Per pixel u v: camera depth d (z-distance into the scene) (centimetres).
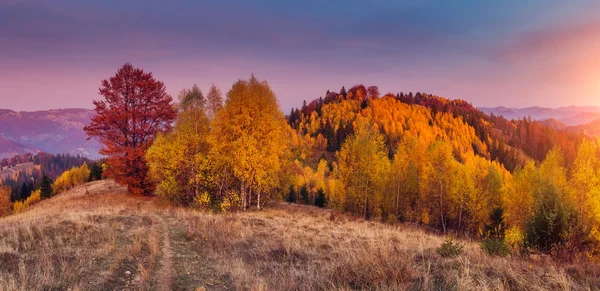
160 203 2402
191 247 1094
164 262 891
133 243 1045
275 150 2367
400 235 1569
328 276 690
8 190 5766
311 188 8206
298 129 17088
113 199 2530
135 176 2733
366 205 3164
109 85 2589
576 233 902
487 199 3759
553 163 3594
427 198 3650
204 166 2289
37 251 841
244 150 2222
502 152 15962
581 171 2742
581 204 2509
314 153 13575
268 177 2392
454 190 3447
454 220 3988
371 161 3028
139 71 2708
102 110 2553
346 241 1237
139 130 2683
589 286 519
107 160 2655
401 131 15088
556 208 917
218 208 2194
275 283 698
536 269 610
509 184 3681
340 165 3228
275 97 2455
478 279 559
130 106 2725
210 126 2444
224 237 1223
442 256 808
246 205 2550
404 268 623
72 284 647
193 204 2272
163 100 2800
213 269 853
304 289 625
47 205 2653
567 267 646
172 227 1445
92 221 1298
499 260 689
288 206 3117
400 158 3688
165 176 2345
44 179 6066
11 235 956
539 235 916
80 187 4338
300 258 971
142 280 711
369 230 1697
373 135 3216
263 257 974
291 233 1418
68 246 905
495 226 3181
